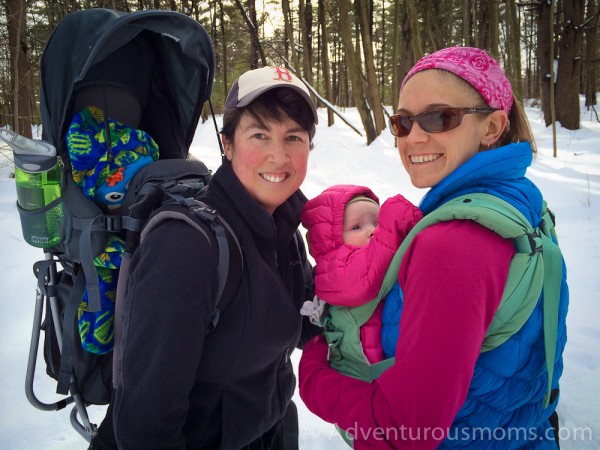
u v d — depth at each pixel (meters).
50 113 1.55
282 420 1.56
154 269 1.06
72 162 1.44
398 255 1.12
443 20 18.95
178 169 1.48
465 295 0.94
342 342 1.29
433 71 1.16
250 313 1.18
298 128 1.24
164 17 1.47
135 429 1.05
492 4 11.56
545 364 1.11
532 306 1.03
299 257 1.50
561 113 14.53
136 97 1.79
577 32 13.93
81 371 1.40
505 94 1.18
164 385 1.02
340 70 26.80
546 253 1.07
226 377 1.21
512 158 1.11
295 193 1.52
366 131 11.26
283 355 1.39
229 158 1.29
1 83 11.55
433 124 1.16
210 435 1.26
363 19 11.27
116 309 1.27
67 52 1.52
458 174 1.13
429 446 0.97
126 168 1.47
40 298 1.56
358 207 1.40
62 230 1.41
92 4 11.84
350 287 1.23
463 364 0.93
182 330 1.03
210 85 1.71
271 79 1.21
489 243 0.98
